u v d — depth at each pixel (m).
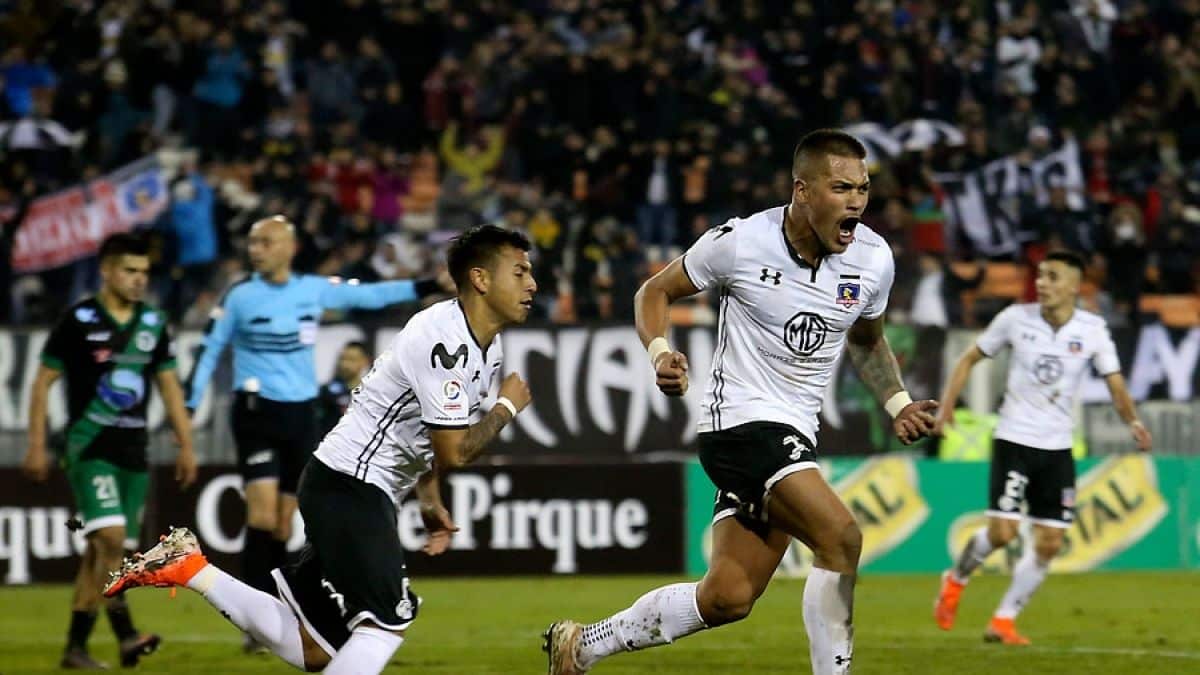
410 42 41.06
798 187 12.90
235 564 28.36
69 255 36.50
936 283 36.34
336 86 41.22
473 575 29.25
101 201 36.75
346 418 12.73
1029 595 20.95
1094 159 41.94
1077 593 27.27
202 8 40.12
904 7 45.75
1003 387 32.16
